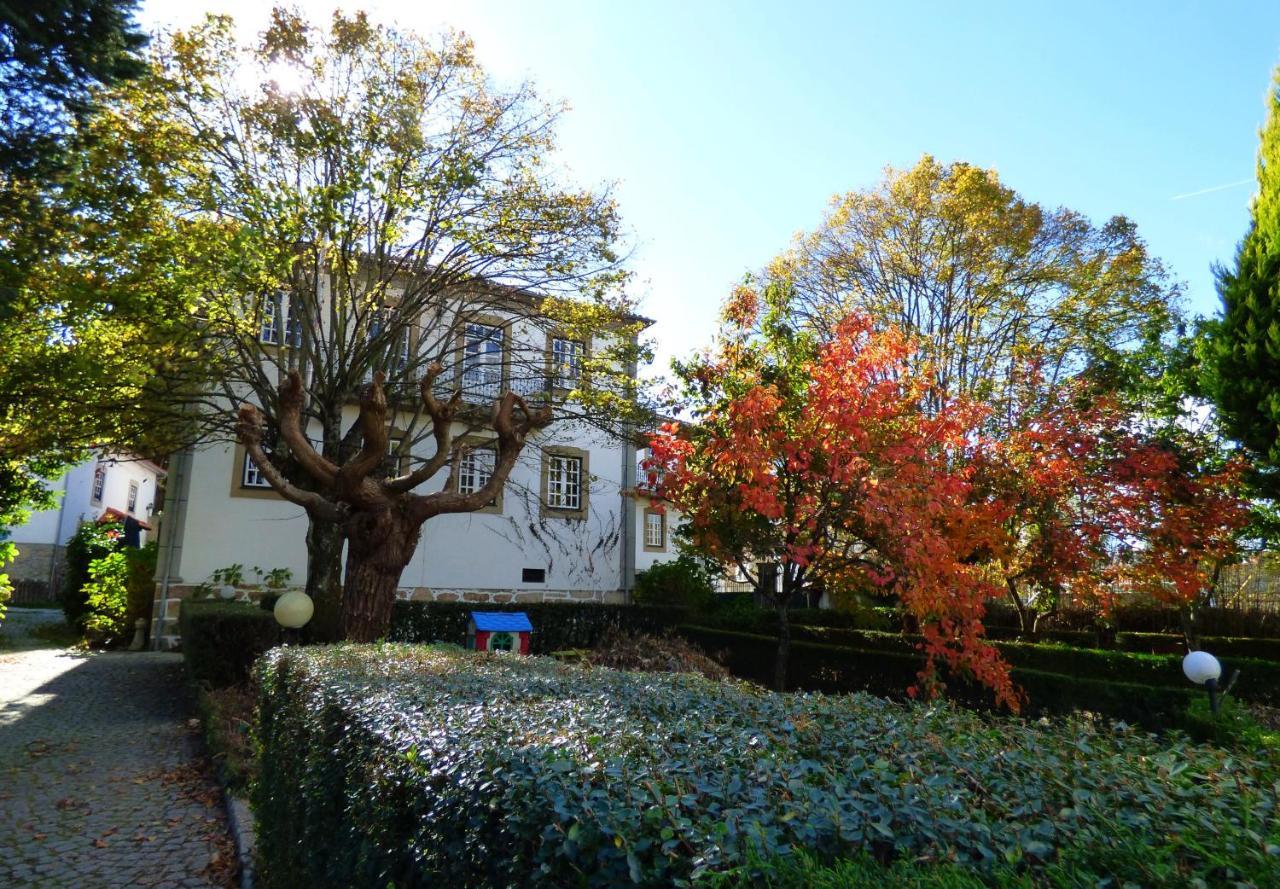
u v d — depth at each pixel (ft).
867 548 29.32
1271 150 29.71
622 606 57.16
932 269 56.03
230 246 30.60
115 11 24.23
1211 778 7.45
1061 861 5.39
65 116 25.88
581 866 5.30
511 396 29.17
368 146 36.04
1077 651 36.09
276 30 34.65
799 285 60.80
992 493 33.47
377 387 25.20
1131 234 55.16
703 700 12.28
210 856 15.76
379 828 8.03
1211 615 51.72
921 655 33.53
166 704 31.12
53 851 15.90
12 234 25.64
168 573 45.65
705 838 5.30
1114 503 32.50
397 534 26.50
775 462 29.12
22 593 82.17
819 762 8.30
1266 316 28.55
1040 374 42.45
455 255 41.83
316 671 14.01
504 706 10.40
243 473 48.06
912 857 5.47
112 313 29.76
